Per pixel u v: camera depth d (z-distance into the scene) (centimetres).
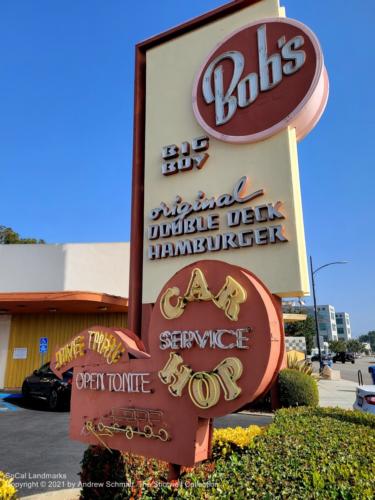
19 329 1834
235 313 341
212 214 942
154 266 1002
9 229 4281
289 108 905
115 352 419
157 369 384
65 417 1170
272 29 985
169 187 1038
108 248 1806
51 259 1812
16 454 775
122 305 1578
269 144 920
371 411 834
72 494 564
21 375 1781
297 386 1180
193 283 371
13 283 1800
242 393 323
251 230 876
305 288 811
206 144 1005
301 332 5497
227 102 995
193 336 362
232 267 358
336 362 6200
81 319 1820
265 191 891
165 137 1090
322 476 326
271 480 323
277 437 477
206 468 434
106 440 407
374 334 16662
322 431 516
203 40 1120
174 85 1130
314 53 909
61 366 479
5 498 354
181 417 357
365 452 422
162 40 1209
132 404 395
